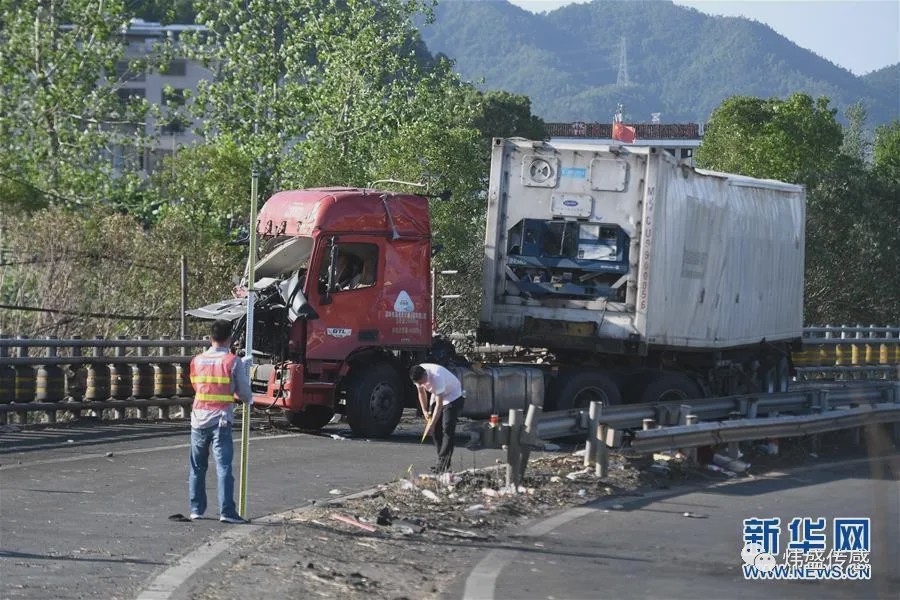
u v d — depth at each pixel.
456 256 32.41
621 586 9.36
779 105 61.78
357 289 18.25
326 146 35.62
